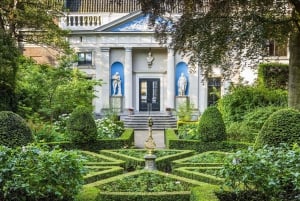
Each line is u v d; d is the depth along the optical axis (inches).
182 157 505.4
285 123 364.8
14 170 235.1
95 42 1331.2
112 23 1316.4
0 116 422.0
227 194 269.0
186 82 1342.3
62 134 629.0
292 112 370.3
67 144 583.5
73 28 1318.9
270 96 714.2
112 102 1338.6
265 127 371.9
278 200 251.1
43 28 957.2
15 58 729.0
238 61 636.7
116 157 498.3
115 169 395.2
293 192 249.4
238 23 600.1
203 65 643.5
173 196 311.7
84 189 284.2
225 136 581.3
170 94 1337.4
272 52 1166.3
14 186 231.9
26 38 987.3
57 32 975.0
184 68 1347.2
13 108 735.7
